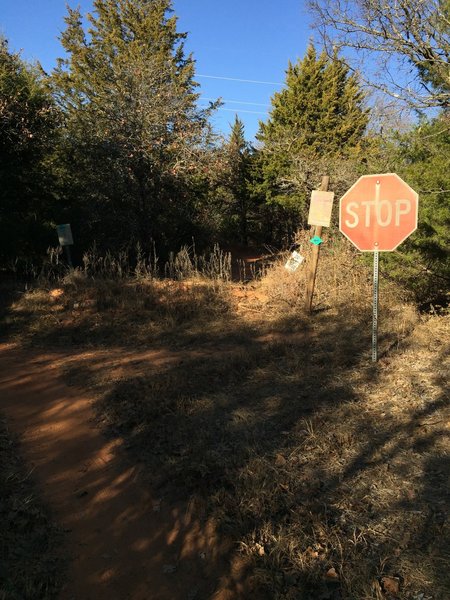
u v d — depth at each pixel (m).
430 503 3.01
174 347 6.97
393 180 5.35
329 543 2.74
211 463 3.55
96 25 28.14
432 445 3.71
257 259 19.11
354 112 24.55
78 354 6.77
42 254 12.02
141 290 9.48
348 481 3.32
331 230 11.36
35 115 12.09
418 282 7.89
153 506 3.25
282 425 4.15
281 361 5.88
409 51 9.15
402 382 4.95
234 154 22.33
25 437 4.27
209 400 4.72
